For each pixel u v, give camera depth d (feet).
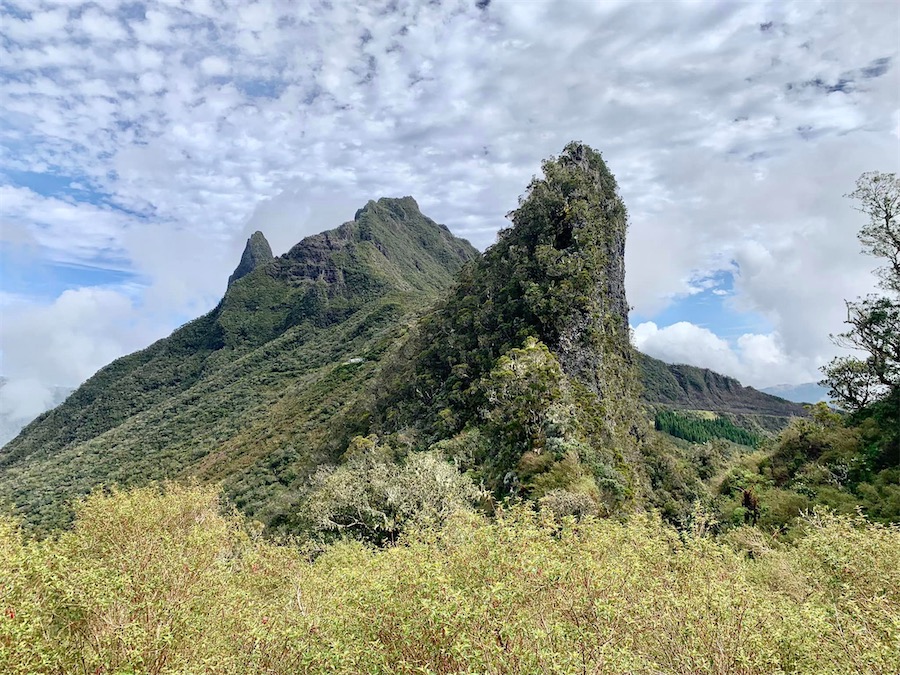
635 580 19.48
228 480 194.08
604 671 13.74
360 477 73.20
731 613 17.33
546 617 16.57
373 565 22.47
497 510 26.91
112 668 16.48
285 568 32.48
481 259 221.87
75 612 19.33
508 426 92.43
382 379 198.49
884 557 25.30
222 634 19.75
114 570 21.77
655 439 168.66
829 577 26.03
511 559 19.43
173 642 17.83
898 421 74.54
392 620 16.78
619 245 207.00
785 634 17.80
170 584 20.98
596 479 76.13
